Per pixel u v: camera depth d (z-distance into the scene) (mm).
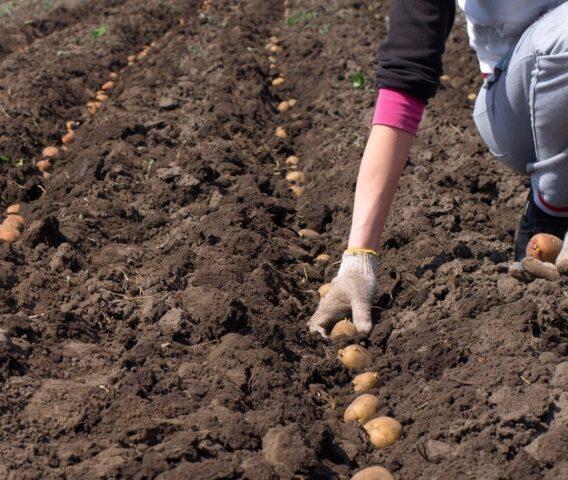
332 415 2236
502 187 3113
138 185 3164
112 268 2652
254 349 2340
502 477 1998
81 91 4219
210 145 3436
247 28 5152
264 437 2104
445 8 2307
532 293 2395
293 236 2963
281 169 3490
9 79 4273
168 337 2393
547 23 2328
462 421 2125
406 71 2318
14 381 2203
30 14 5957
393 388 2293
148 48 5133
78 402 2176
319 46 4746
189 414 2150
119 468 2000
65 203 3033
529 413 2107
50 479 1990
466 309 2420
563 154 2381
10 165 3359
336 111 3826
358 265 2436
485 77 2578
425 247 2723
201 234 2826
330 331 2504
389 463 2111
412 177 3172
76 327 2412
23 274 2602
